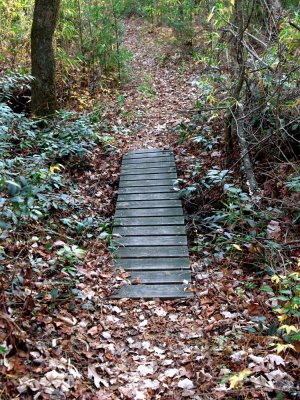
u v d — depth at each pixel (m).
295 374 2.80
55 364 2.82
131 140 7.76
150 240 4.73
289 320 3.18
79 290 3.73
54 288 3.45
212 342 3.25
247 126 5.80
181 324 3.53
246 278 4.05
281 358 2.86
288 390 2.64
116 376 2.97
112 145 7.41
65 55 9.02
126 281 4.06
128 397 2.77
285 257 4.15
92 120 8.19
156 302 3.82
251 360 2.96
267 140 5.63
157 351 3.23
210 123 7.16
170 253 4.50
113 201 5.84
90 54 10.45
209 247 4.62
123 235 4.85
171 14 12.86
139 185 6.00
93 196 5.93
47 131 6.99
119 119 8.62
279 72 5.26
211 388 2.79
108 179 6.39
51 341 3.07
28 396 2.51
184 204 5.54
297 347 2.98
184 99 9.51
